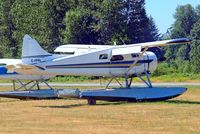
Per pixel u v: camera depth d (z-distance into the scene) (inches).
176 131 931.3
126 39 3907.5
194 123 1026.7
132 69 1576.0
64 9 4188.0
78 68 1518.2
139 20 4097.0
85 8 4018.2
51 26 4133.9
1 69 1742.1
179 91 1526.8
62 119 1106.1
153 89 1523.1
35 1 4271.7
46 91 1625.2
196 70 3331.7
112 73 1556.3
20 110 1291.8
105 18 3929.6
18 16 4259.4
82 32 3909.9
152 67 1599.4
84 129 959.6
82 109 1301.7
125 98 1489.9
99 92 1457.9
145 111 1234.0
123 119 1094.4
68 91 1441.9
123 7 3983.8
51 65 1502.2
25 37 1547.7
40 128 977.5
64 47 1708.9
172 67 3464.6
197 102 1480.1
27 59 1537.9
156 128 965.8
